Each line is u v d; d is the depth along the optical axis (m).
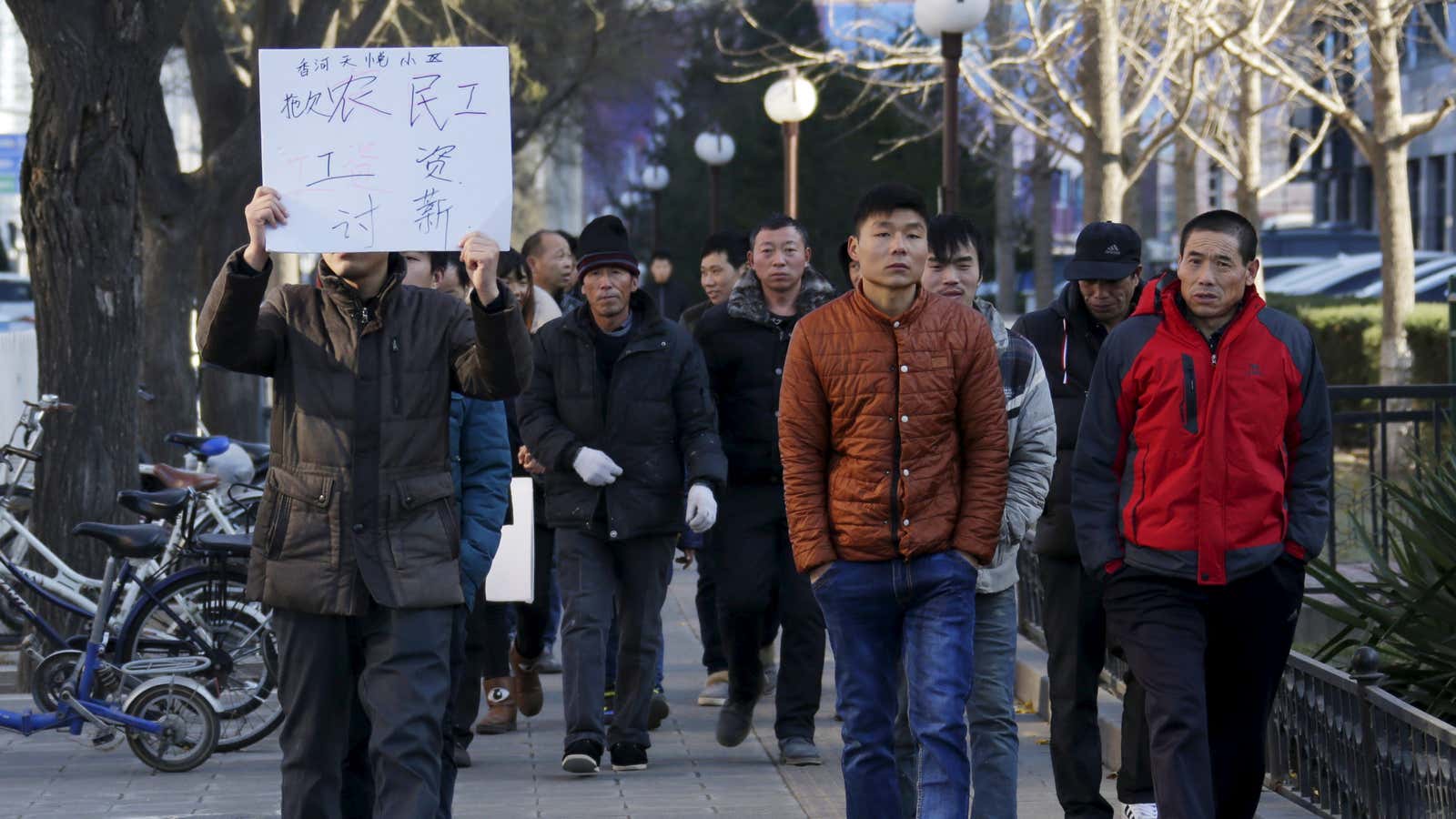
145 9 19.80
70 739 17.41
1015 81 47.03
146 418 28.42
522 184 62.50
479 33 43.28
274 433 9.93
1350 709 12.07
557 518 14.63
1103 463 10.59
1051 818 13.13
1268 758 13.77
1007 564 11.28
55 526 20.11
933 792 10.06
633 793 14.30
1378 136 35.12
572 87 45.44
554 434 14.48
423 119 9.60
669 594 27.89
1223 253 10.20
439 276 15.14
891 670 10.48
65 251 20.08
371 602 9.76
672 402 14.65
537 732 17.27
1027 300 92.56
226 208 29.89
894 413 10.17
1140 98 36.44
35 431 20.84
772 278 14.89
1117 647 10.92
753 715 17.92
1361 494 20.91
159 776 15.59
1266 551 10.20
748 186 82.62
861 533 10.20
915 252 10.09
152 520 17.59
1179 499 10.20
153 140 27.53
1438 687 13.55
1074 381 12.11
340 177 9.59
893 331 10.22
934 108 75.94
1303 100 49.09
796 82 41.09
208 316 9.52
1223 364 10.21
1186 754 10.09
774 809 13.70
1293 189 119.62
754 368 14.93
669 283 41.62
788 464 10.44
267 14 28.41
